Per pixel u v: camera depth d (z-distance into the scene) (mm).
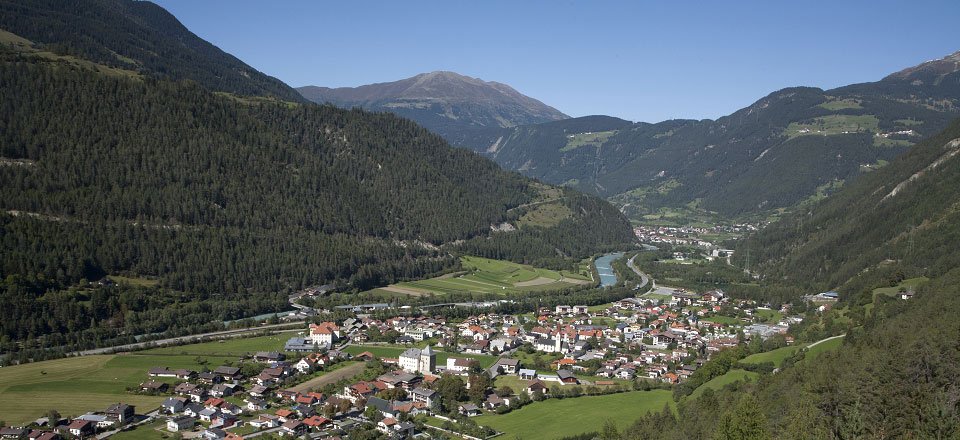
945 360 175375
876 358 186125
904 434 153375
